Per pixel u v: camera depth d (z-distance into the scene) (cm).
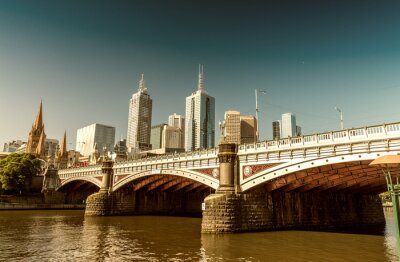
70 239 3734
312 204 4741
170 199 7669
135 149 14125
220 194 3981
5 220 5753
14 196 8706
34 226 4941
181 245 3272
